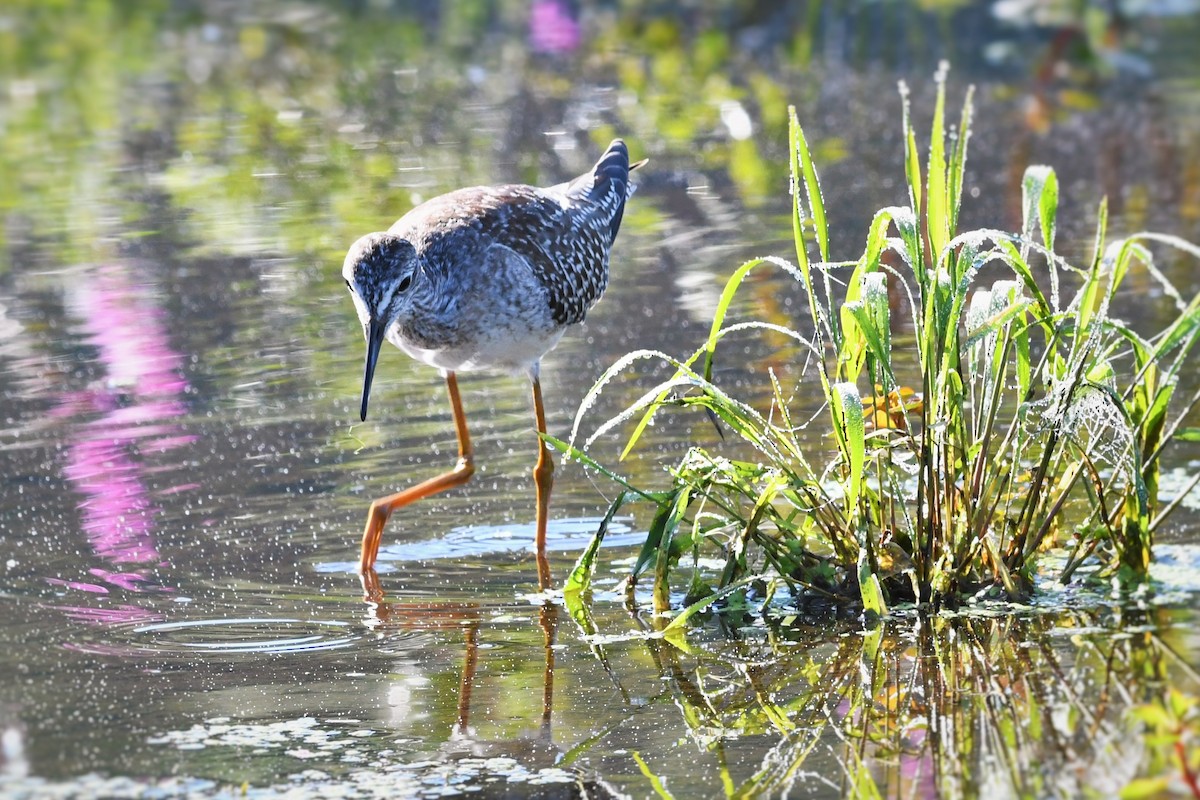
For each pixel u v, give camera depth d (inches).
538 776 288.7
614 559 402.9
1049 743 287.6
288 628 361.1
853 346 365.1
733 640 349.4
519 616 368.2
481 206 465.4
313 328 589.3
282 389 529.3
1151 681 310.0
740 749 296.7
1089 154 780.6
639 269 635.5
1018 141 811.4
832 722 305.3
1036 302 366.3
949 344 353.7
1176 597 352.8
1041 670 319.6
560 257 472.4
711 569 393.4
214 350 567.2
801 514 409.1
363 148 863.1
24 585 383.9
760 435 374.3
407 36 1187.3
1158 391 367.2
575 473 456.8
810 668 331.9
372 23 1240.8
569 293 474.3
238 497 441.4
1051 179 362.9
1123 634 334.6
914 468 380.2
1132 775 271.9
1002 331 362.9
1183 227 652.1
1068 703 303.1
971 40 1058.1
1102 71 958.4
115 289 636.1
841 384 351.3
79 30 1251.8
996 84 937.5
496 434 490.9
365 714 315.9
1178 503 372.5
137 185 805.2
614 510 374.3
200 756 297.1
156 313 608.1
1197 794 251.1
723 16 1190.9
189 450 476.1
